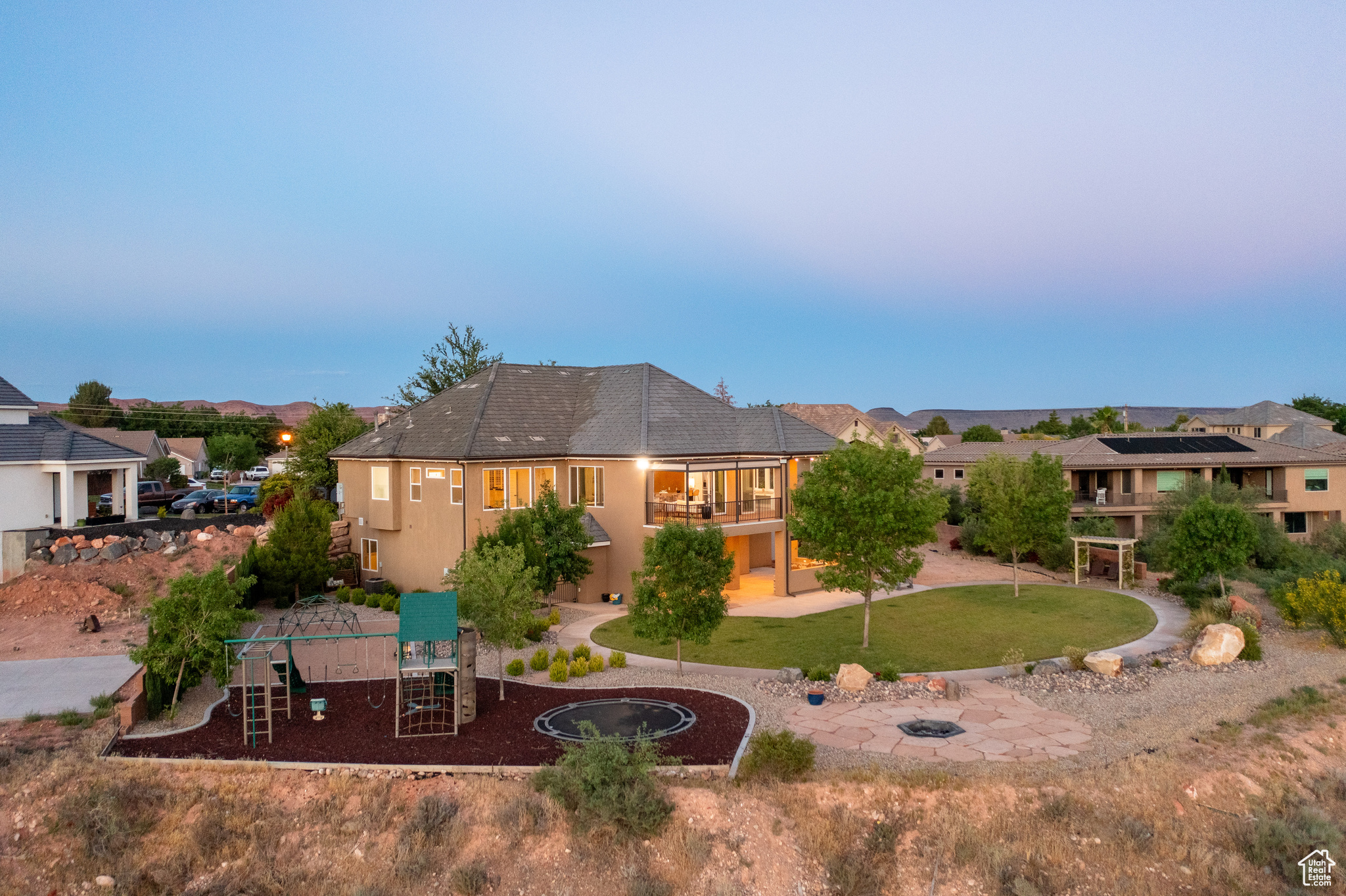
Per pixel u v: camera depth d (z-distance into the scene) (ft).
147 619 75.61
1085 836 43.14
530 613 64.95
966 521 149.59
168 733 52.54
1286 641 80.38
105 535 95.71
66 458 97.81
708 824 43.29
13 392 103.86
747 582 114.93
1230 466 162.81
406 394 178.50
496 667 71.56
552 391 115.55
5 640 69.05
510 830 42.96
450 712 57.93
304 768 48.01
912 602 100.12
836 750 52.13
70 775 44.86
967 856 41.55
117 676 59.67
